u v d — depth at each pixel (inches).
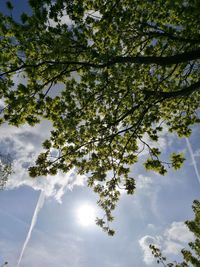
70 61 345.1
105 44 384.2
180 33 397.4
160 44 429.4
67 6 334.3
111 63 322.0
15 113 349.7
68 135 387.9
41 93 358.3
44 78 375.9
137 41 414.3
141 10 384.2
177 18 383.2
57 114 385.4
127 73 404.8
